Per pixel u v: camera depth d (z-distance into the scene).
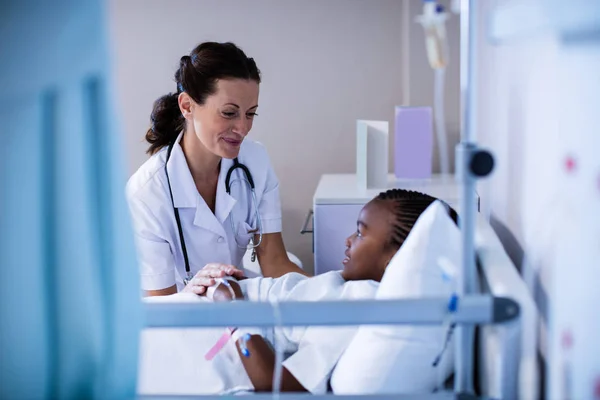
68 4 0.72
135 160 2.76
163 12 2.67
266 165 1.91
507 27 0.83
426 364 1.04
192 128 1.71
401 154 2.16
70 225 0.74
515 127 1.25
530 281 1.09
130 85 2.72
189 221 1.75
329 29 2.67
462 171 0.84
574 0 0.69
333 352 1.18
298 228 2.81
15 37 0.71
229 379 1.22
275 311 0.83
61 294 0.75
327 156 2.76
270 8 2.67
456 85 2.34
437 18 0.98
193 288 1.36
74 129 0.74
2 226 0.72
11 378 0.74
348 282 1.29
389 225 1.30
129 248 0.80
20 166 0.72
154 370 1.22
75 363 0.76
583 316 0.75
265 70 2.71
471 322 0.81
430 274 1.05
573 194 0.79
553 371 0.86
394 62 2.67
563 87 0.85
